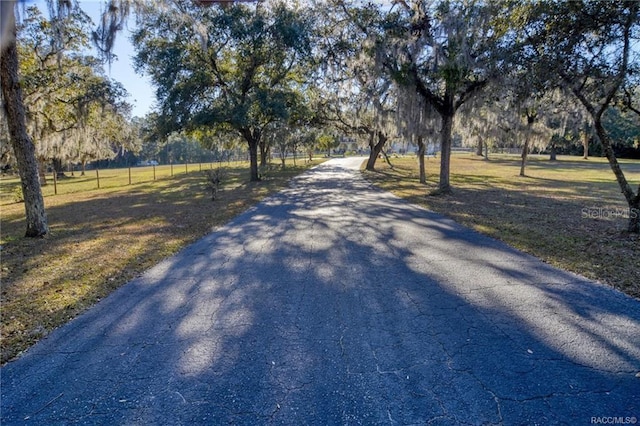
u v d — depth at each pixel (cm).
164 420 218
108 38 819
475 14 1001
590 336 306
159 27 1544
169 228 825
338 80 1608
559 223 792
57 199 1609
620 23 595
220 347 300
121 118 1705
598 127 678
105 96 1605
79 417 222
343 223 841
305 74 1955
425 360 276
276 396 237
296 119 2083
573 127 2220
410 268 500
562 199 1207
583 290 408
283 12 1625
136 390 247
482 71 1083
